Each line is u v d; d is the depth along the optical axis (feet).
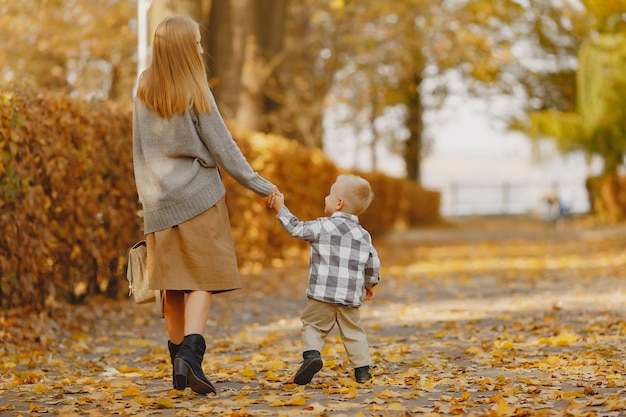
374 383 22.74
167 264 20.18
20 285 35.14
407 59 109.70
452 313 41.52
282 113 99.30
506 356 27.40
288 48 102.37
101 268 43.93
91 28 95.04
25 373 24.89
